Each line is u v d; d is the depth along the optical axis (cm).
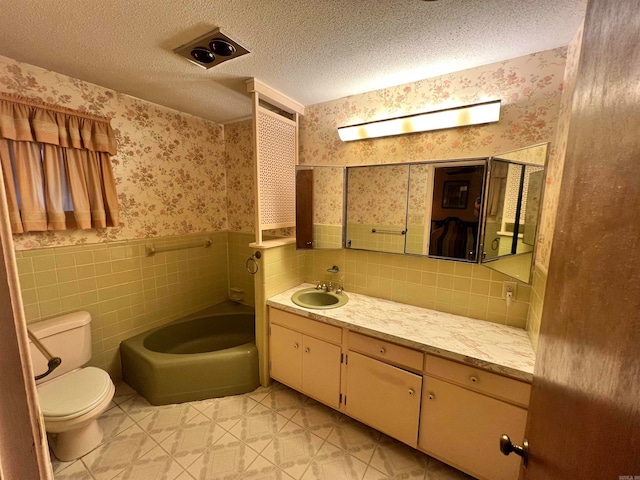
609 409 38
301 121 234
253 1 111
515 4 111
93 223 197
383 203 200
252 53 150
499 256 155
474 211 167
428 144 184
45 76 171
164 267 251
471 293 175
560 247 63
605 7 50
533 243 135
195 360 201
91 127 191
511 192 147
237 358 208
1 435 33
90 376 170
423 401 149
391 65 163
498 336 152
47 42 141
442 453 146
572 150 61
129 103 214
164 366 196
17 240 170
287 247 225
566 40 135
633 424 33
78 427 149
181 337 259
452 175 173
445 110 167
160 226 244
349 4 112
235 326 280
